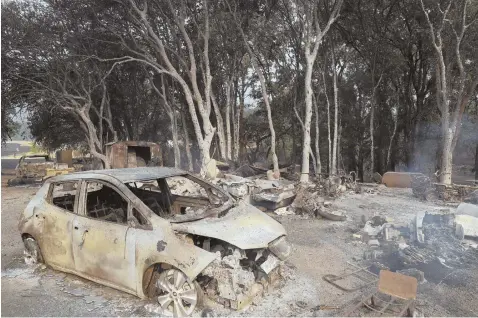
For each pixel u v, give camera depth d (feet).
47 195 18.56
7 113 79.92
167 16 67.87
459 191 42.65
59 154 97.40
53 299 15.30
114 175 16.78
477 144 86.74
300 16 63.00
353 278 17.87
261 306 14.58
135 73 88.69
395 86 88.48
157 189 22.48
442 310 14.71
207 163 55.36
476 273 17.95
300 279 17.60
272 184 39.04
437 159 80.18
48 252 17.75
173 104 82.69
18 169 65.21
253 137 119.34
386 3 78.02
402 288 14.39
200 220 15.30
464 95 59.11
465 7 52.31
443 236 20.68
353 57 92.68
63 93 72.13
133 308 14.48
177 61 76.74
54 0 66.39
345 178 52.60
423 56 80.94
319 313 14.14
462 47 59.77
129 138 102.83
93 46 75.15
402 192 48.78
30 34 67.31
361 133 97.60
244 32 74.33
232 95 91.45
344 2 72.33
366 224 26.32
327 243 24.18
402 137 96.37
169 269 14.14
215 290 14.66
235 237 14.33
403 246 20.26
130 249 14.61
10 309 14.47
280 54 87.30
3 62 67.26
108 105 86.53
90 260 15.89
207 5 66.33
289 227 28.89
